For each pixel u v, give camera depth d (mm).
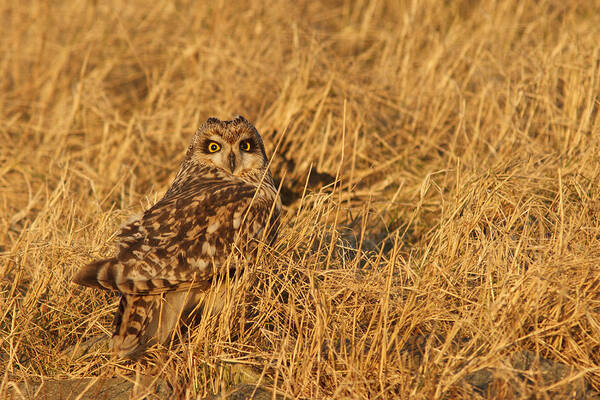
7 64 21312
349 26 22500
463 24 21062
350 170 15430
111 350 9477
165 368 8992
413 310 9086
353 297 9812
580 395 7832
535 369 8000
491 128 15484
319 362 8336
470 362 7980
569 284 8891
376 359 8484
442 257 10281
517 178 12180
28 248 10930
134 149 17203
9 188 15445
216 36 20594
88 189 14867
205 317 9164
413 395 7781
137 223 9430
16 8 22469
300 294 9867
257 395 8516
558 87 16938
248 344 9359
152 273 8883
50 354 9797
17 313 10398
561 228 9383
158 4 22906
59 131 17625
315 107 16703
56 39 21984
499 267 9547
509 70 16844
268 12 22094
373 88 17391
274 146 15945
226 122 11047
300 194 14852
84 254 10914
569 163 13016
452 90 16609
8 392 9008
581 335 8594
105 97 18234
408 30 19797
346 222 13430
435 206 13500
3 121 18484
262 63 18672
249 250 9711
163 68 20984
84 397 8914
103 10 23359
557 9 20469
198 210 9531
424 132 16484
